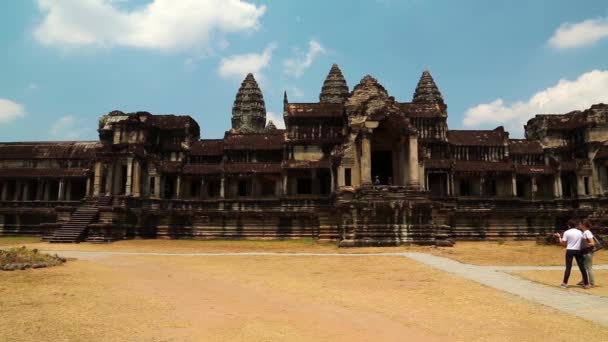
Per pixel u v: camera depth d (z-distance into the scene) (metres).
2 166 75.38
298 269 28.17
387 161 60.38
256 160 69.00
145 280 23.62
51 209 70.69
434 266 28.30
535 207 67.88
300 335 13.12
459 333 13.33
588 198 67.50
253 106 114.56
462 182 71.12
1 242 55.84
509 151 73.00
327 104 69.31
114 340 12.48
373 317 15.42
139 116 70.25
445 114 70.81
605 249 40.75
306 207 62.44
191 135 73.25
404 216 45.28
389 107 51.78
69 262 31.36
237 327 13.99
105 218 57.06
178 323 14.43
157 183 65.69
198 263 31.77
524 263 30.27
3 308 16.36
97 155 62.81
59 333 13.12
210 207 65.25
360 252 38.72
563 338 12.67
